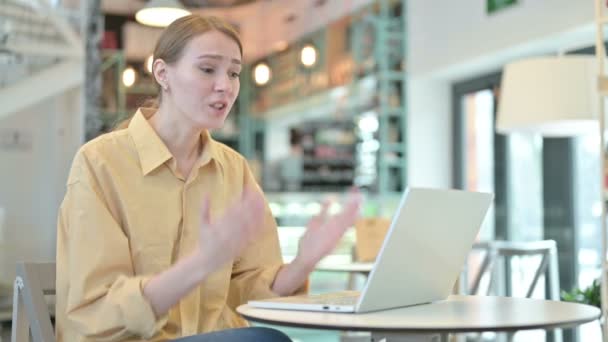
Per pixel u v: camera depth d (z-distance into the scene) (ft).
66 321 5.25
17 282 5.59
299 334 20.43
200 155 5.85
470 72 22.25
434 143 23.84
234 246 4.26
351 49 28.04
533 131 14.75
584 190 18.16
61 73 23.27
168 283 4.51
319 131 35.50
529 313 4.60
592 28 16.72
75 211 5.24
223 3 29.84
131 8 26.32
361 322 4.20
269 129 35.29
